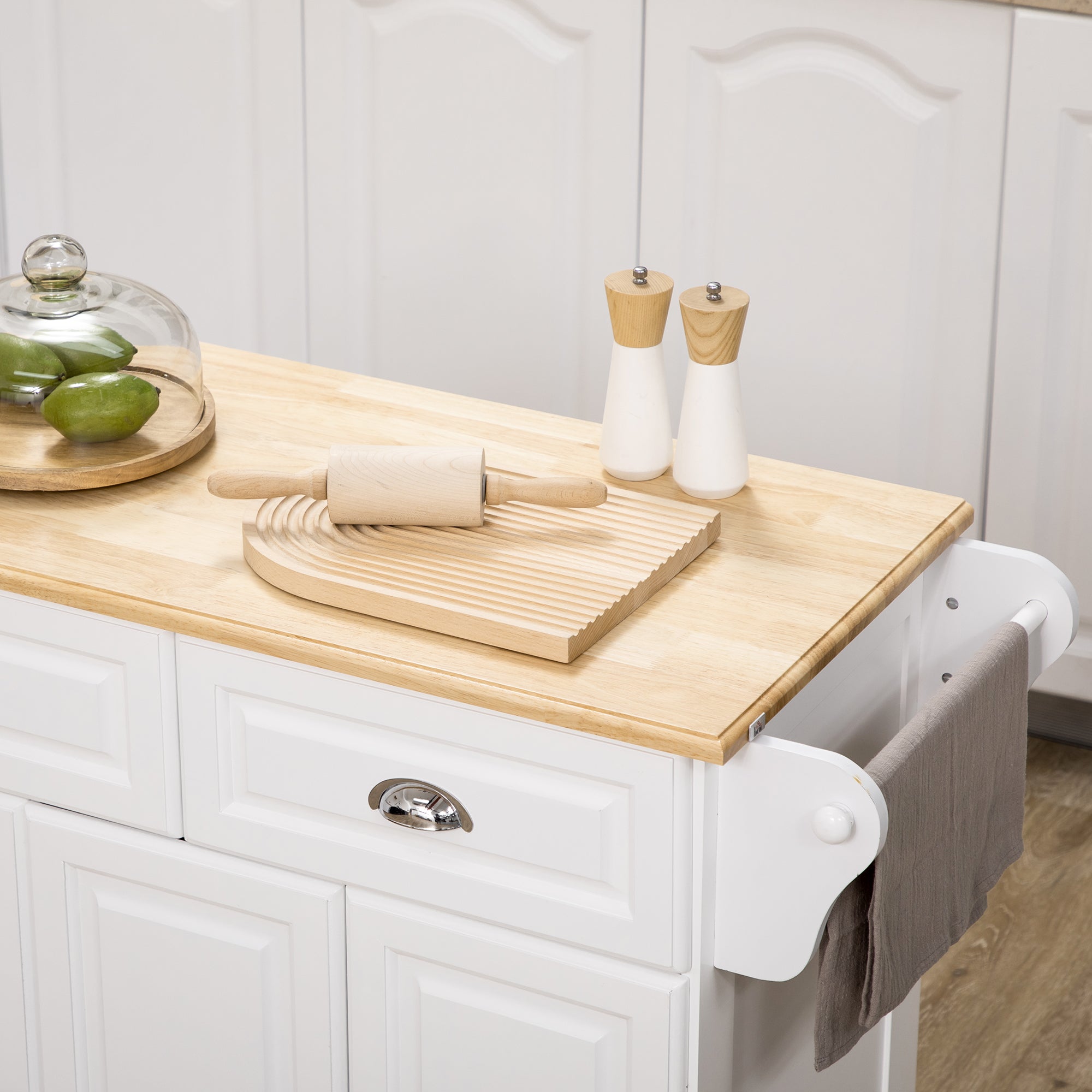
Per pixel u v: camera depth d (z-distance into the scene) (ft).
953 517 4.69
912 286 7.61
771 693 3.73
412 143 8.49
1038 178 7.13
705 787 3.65
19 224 9.68
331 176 8.75
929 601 4.80
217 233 9.19
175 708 4.24
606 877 3.84
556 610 3.93
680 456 4.70
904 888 3.84
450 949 4.12
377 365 9.11
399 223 8.71
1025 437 7.59
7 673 4.45
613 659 3.86
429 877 4.07
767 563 4.38
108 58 9.02
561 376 8.66
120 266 9.54
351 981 4.33
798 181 7.66
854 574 4.33
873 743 4.75
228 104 8.82
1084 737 8.33
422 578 4.08
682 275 8.11
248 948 4.42
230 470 4.29
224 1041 4.58
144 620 4.10
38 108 9.30
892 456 7.98
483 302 8.69
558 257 8.39
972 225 7.38
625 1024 3.97
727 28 7.53
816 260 7.77
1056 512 7.66
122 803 4.44
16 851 4.66
